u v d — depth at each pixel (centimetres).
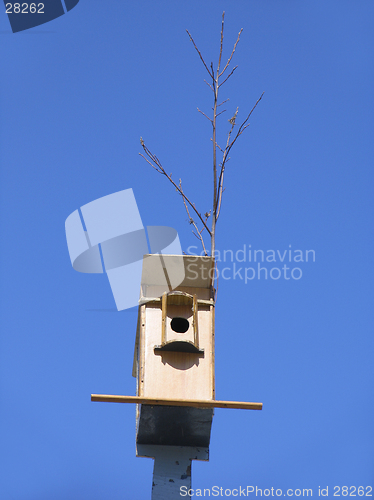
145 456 955
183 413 909
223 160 1097
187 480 934
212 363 951
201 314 989
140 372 938
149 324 976
